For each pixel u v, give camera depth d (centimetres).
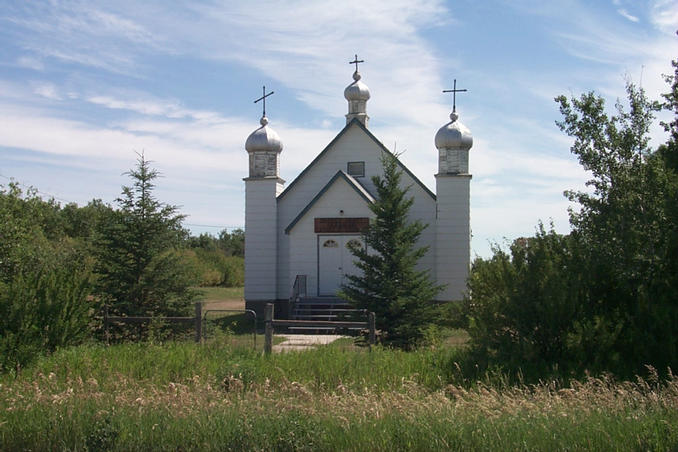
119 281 1842
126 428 716
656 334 1062
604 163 1178
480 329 1205
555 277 1132
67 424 734
